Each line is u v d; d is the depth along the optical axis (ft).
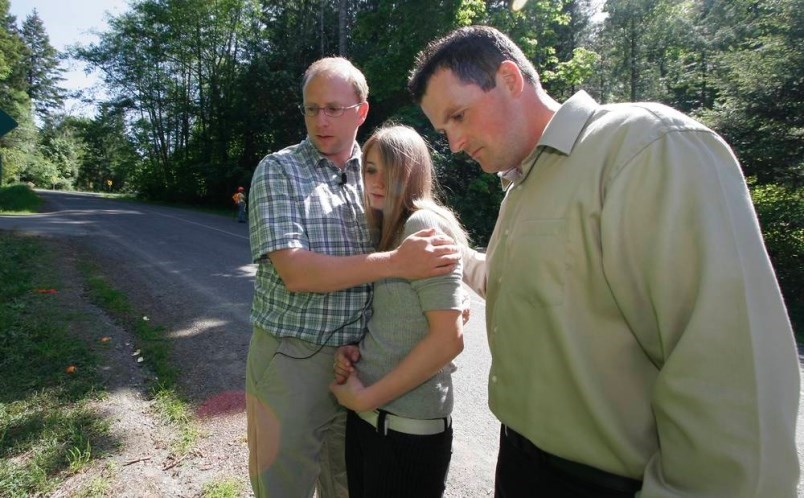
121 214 58.75
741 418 2.74
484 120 3.91
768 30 34.19
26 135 113.50
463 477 8.85
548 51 49.60
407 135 5.36
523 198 3.97
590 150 3.51
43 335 14.12
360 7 69.62
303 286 5.15
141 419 10.16
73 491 7.82
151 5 93.66
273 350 5.80
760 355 2.75
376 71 46.96
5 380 11.37
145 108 108.06
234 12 94.17
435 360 4.69
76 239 33.40
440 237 4.67
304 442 5.72
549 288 3.59
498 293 4.19
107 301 18.28
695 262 2.93
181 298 19.79
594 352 3.48
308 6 77.36
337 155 6.11
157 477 8.27
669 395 2.95
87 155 175.52
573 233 3.49
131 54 101.35
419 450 5.00
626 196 3.22
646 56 90.63
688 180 3.01
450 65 3.88
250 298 20.16
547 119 4.08
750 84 32.35
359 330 5.79
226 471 8.50
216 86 95.50
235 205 86.53
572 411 3.61
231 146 93.71
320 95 5.77
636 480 3.51
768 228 31.22
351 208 5.98
